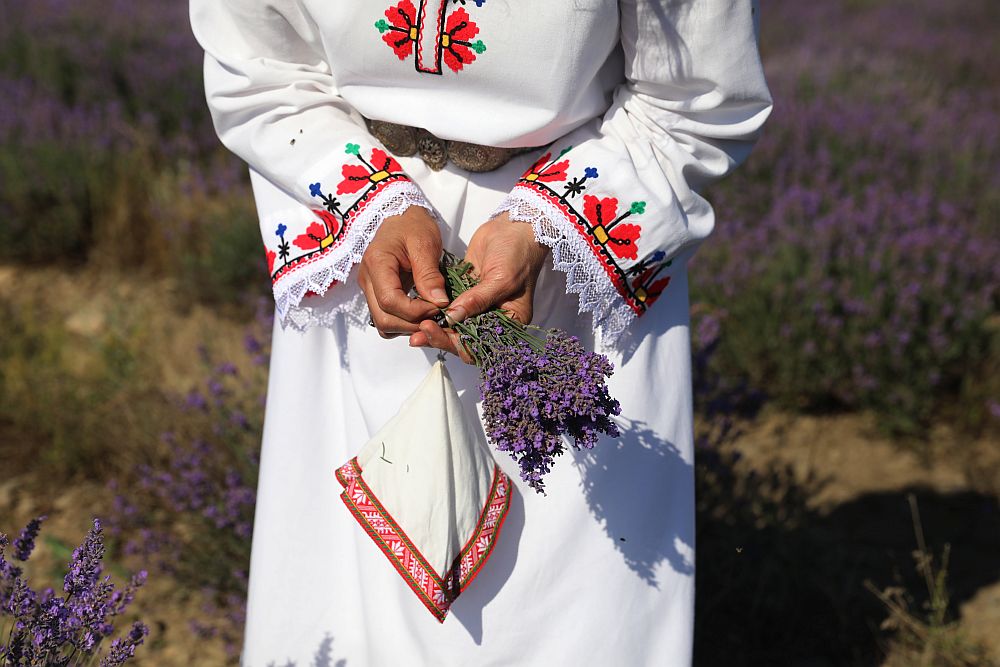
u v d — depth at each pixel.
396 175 1.61
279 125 1.69
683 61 1.55
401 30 1.54
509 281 1.51
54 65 6.12
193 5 1.73
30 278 4.86
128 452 3.34
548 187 1.57
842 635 2.70
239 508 2.83
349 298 1.70
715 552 2.81
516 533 1.72
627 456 1.70
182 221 4.84
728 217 4.64
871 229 4.28
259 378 3.30
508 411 1.46
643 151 1.62
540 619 1.73
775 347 3.98
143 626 1.72
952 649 2.63
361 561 1.83
